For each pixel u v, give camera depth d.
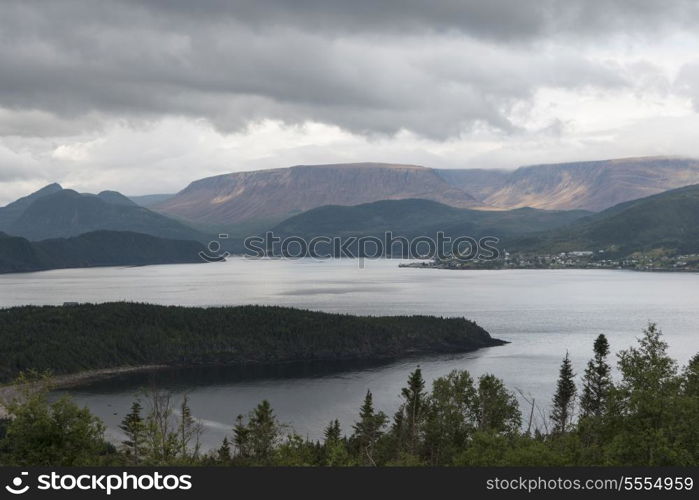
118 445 137.00
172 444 94.62
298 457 90.44
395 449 124.81
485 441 81.75
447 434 117.69
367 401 146.62
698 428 70.44
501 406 125.19
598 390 148.62
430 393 160.62
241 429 126.31
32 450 78.81
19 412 81.19
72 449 80.50
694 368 84.94
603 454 74.50
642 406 71.19
